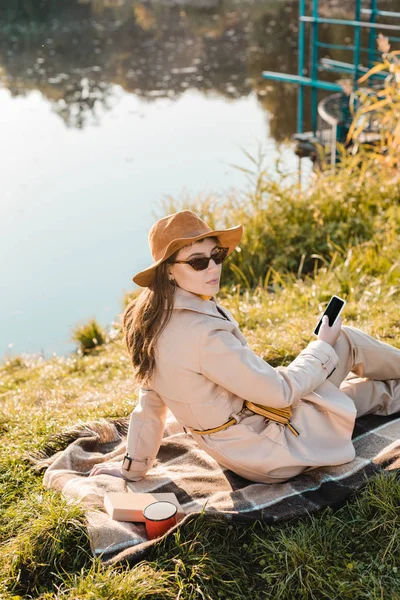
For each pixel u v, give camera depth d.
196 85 20.39
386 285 5.82
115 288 8.98
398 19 23.12
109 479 3.05
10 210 12.13
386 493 2.73
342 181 8.35
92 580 2.45
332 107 11.55
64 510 2.80
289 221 7.96
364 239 7.41
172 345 2.74
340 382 3.15
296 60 21.98
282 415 2.86
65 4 33.28
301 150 12.36
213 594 2.43
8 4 32.62
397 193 8.05
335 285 5.97
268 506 2.75
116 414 3.90
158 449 3.11
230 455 2.86
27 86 20.81
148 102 19.09
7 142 16.42
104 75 21.97
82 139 16.41
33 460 3.41
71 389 4.88
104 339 6.88
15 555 2.67
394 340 4.41
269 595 2.44
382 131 8.55
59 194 12.85
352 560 2.56
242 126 16.30
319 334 3.03
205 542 2.61
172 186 12.53
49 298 8.73
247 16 29.36
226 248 2.79
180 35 27.16
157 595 2.41
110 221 11.43
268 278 7.39
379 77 12.11
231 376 2.72
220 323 2.75
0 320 8.09
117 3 33.59
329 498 2.79
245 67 21.84
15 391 5.15
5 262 9.94
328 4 26.80
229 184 12.20
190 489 2.98
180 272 2.74
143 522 2.79
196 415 2.83
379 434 3.18
